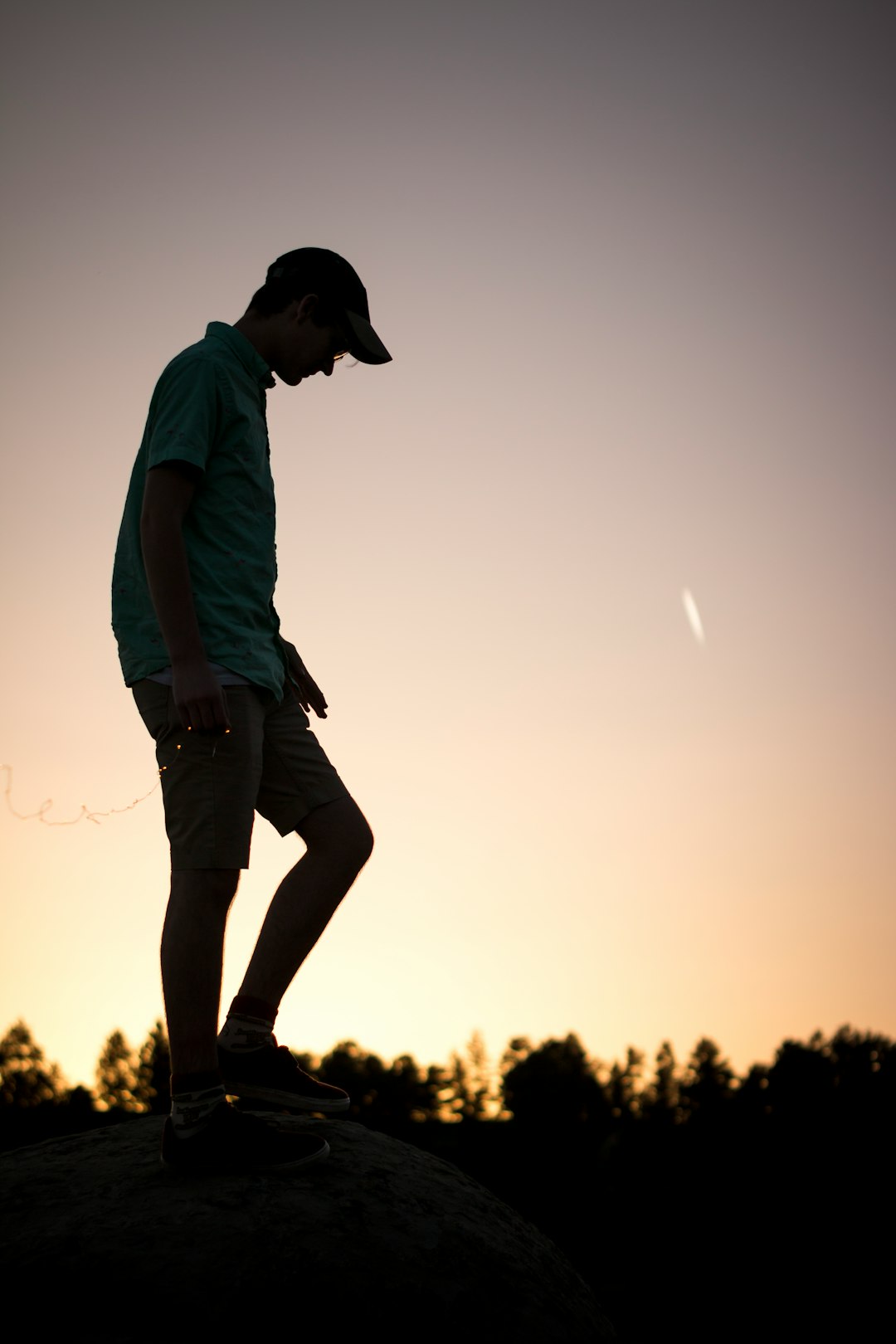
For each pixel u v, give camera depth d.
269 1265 2.35
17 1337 2.20
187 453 2.65
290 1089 2.93
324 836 3.02
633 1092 97.56
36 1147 3.00
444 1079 97.62
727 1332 32.97
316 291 2.97
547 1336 2.48
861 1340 32.06
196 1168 2.62
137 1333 2.21
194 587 2.72
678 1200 57.44
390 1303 2.37
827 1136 64.62
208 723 2.54
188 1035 2.61
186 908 2.62
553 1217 59.88
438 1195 2.79
